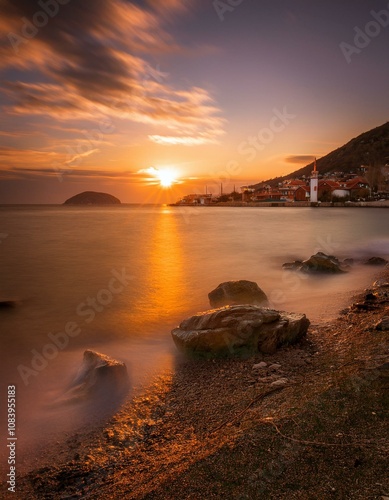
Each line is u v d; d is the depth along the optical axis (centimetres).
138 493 384
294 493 329
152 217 10888
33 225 7219
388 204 11894
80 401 677
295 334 863
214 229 5809
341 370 613
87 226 6956
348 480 334
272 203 17262
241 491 345
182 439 521
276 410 511
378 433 400
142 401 672
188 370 791
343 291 1505
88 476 474
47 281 2053
